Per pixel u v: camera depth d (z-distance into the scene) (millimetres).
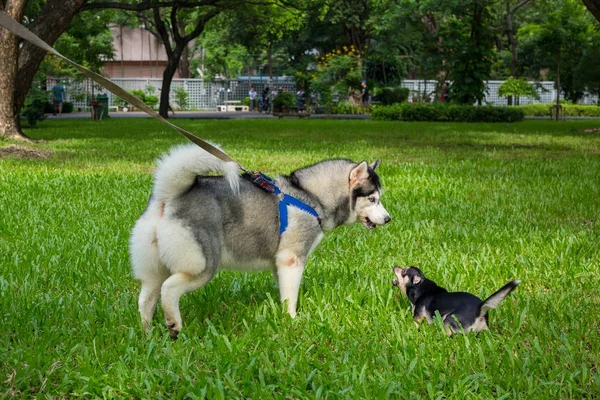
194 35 36656
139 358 3812
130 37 61531
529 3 55281
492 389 3531
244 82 56219
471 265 5852
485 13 38469
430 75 48656
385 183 10898
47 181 10531
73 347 3924
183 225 4008
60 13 19000
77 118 37469
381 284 5219
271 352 3969
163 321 4461
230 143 18406
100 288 5246
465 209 8680
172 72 37000
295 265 4539
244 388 3445
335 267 5867
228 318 4559
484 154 15906
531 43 49625
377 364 3783
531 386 3436
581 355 3916
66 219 7680
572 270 5695
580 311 4641
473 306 4152
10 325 4336
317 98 45719
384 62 48938
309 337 4215
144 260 4105
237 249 4367
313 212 4574
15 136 18094
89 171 12070
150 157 14570
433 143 19203
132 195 9320
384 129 26625
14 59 17906
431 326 4270
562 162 14031
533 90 46031
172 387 3533
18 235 6961
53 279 5383
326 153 15477
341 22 49094
